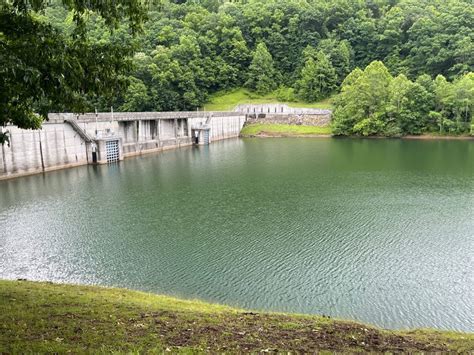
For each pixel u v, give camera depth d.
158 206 44.09
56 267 28.44
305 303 23.81
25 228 36.59
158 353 12.49
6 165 59.38
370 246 32.03
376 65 118.19
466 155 79.38
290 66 162.25
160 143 96.06
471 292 25.03
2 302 16.42
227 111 128.75
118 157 78.69
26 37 13.70
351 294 24.81
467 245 32.09
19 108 15.97
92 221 38.75
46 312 15.50
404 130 114.56
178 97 129.62
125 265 28.78
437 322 21.97
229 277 26.97
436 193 48.59
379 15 174.38
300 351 13.61
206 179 59.44
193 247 32.09
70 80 14.19
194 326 15.52
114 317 15.72
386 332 17.12
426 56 139.62
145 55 129.88
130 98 116.50
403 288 25.53
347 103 121.12
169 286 25.77
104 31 125.62
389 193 48.97
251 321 16.95
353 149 92.19
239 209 42.81
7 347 11.89
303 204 44.50
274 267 28.42
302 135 123.69
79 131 71.12
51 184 55.78
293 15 170.25
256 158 80.81
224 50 158.12
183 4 183.38
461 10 143.12
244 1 194.75
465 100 105.00
